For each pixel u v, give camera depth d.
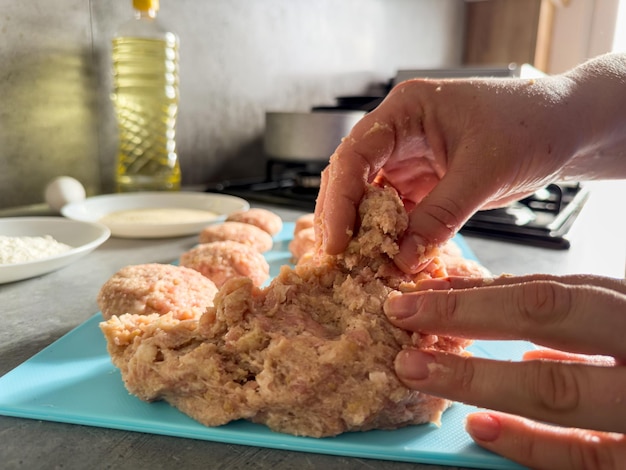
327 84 0.87
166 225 0.44
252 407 0.20
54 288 0.34
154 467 0.18
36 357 0.25
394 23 0.98
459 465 0.19
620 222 0.55
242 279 0.22
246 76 0.72
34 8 0.49
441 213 0.23
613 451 0.18
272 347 0.20
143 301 0.28
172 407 0.21
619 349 0.17
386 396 0.20
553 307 0.18
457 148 0.24
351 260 0.24
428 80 0.26
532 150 0.25
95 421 0.20
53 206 0.50
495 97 0.25
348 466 0.18
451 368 0.19
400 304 0.20
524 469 0.18
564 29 1.06
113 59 0.57
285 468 0.18
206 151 0.69
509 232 0.48
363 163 0.24
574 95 0.27
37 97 0.51
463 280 0.22
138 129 0.59
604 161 0.31
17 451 0.18
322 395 0.20
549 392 0.17
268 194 0.65
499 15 1.12
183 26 0.62
